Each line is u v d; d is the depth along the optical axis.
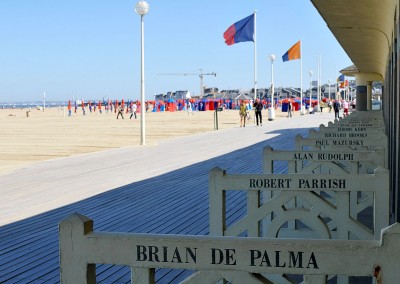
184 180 12.10
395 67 8.95
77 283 2.71
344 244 2.38
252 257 2.49
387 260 2.33
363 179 4.36
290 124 38.03
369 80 35.28
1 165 15.78
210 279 2.61
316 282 2.42
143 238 2.62
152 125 40.75
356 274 2.37
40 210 8.91
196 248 2.55
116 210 8.79
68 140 25.84
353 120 16.16
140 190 10.81
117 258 2.66
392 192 8.53
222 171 4.62
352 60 23.06
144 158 16.86
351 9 10.52
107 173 13.49
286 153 6.22
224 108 101.31
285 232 6.16
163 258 2.60
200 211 8.59
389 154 11.22
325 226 4.49
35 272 5.65
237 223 4.62
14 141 25.34
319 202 4.47
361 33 13.99
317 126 34.41
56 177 12.92
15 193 10.66
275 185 4.55
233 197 9.73
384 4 9.91
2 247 6.64
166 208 8.89
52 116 71.56
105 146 22.38
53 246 6.67
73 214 2.72
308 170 6.18
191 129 34.84
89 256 2.68
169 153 18.34
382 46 16.66
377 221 4.34
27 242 6.87
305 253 2.42
